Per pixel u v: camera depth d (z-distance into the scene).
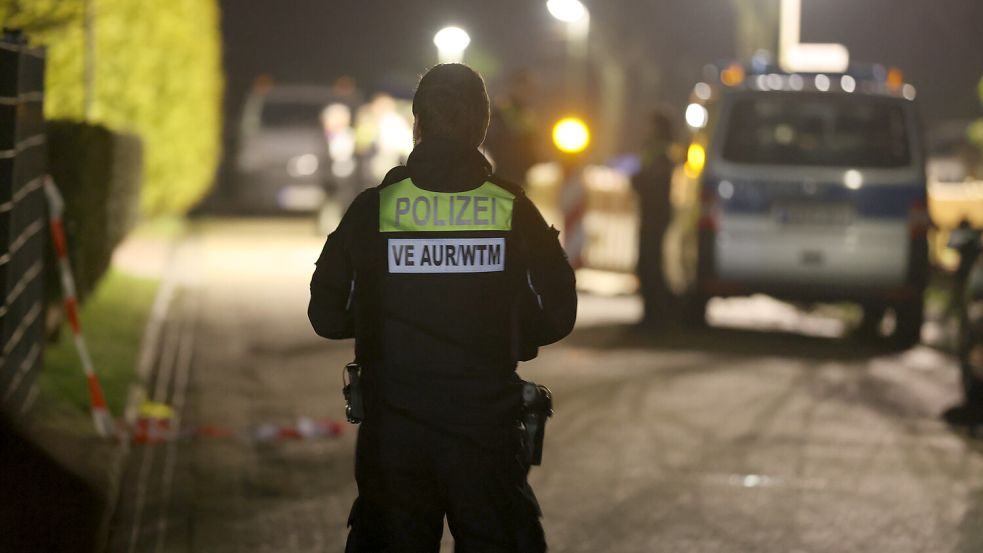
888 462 20.83
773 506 18.28
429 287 10.55
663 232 34.34
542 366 28.58
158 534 16.56
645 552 16.25
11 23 26.69
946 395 26.31
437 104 10.73
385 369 10.55
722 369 28.62
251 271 43.88
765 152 33.00
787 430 22.91
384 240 10.58
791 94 33.25
